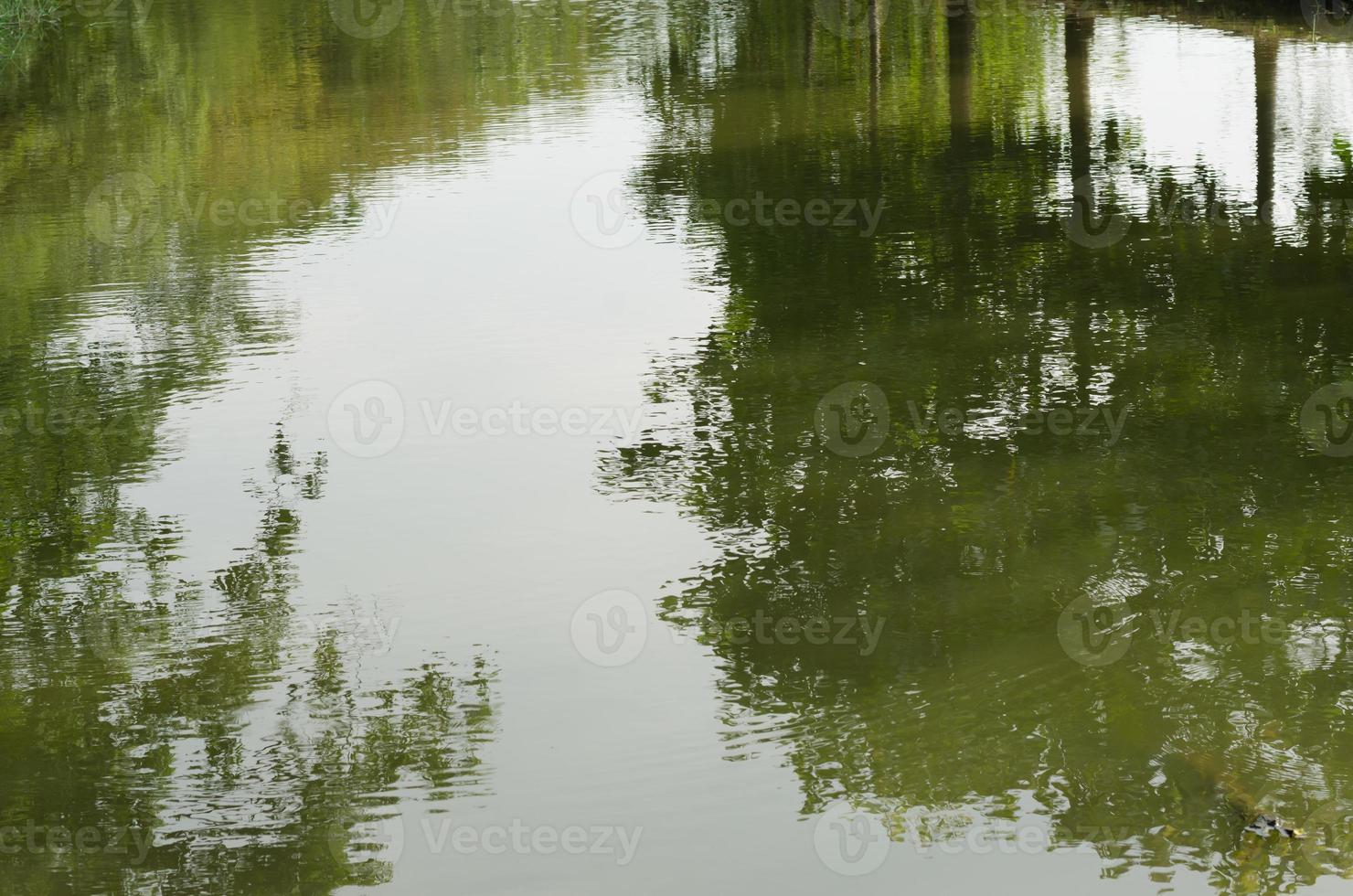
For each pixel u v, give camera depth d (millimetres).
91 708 9047
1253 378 13148
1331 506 10758
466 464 12391
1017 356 13969
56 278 17922
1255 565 9969
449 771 8250
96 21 38250
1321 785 7707
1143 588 9773
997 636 9281
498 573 10516
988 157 21750
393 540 11102
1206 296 15359
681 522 11141
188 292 17234
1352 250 16641
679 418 13047
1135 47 29562
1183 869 7172
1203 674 8742
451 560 10758
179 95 28969
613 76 29828
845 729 8438
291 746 8570
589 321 15648
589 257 17969
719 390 13586
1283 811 7535
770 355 14398
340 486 12094
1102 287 15828
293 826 7840
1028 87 26578
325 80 30344
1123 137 22391
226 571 10742
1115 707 8469
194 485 12195
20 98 29000
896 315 15328
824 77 28844
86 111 27828
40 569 10867
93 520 11641
